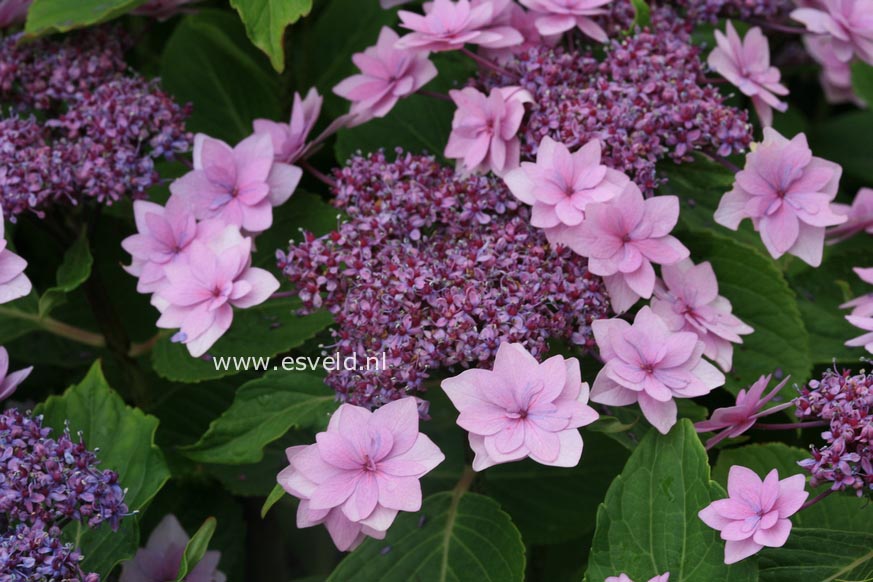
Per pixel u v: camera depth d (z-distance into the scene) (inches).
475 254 23.8
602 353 23.5
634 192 24.1
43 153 25.6
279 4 26.1
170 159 26.6
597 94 25.0
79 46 27.8
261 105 30.4
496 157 25.0
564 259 24.1
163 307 25.1
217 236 25.2
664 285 25.1
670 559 22.8
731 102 29.7
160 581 25.9
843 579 23.3
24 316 27.5
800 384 25.5
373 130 28.3
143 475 24.8
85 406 25.3
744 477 22.7
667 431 23.2
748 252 25.9
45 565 22.5
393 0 28.4
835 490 22.5
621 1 27.1
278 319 26.5
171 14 28.6
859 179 32.9
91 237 27.9
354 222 24.6
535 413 22.9
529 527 28.7
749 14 28.0
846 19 27.4
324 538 32.3
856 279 28.2
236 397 25.4
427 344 23.2
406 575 24.5
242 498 30.1
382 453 23.0
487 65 26.2
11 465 23.0
